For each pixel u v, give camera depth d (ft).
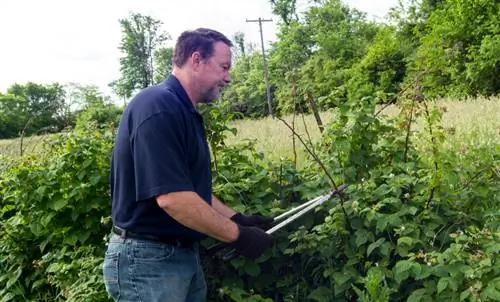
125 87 231.50
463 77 80.38
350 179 12.61
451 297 10.51
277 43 155.43
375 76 97.04
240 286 12.88
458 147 15.23
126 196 9.78
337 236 12.26
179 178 9.28
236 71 170.60
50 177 14.30
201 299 10.85
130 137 9.56
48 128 22.17
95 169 14.32
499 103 43.06
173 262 9.88
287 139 25.30
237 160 14.28
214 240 12.79
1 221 16.17
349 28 139.54
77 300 12.13
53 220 14.67
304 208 11.98
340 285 11.81
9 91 142.10
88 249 13.87
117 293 10.07
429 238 11.84
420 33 95.55
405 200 12.23
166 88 9.80
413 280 11.69
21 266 15.11
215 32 10.17
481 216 12.26
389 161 12.94
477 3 80.59
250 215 12.60
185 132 9.65
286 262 13.07
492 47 76.02
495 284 9.73
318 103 13.57
